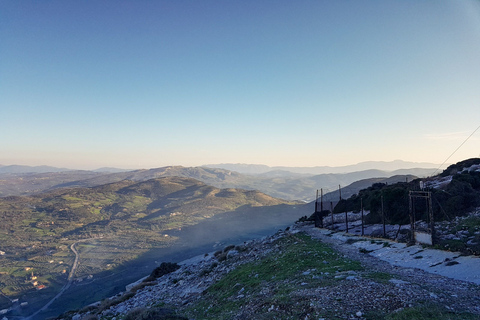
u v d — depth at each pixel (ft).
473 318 29.53
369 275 50.21
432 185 130.93
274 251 102.89
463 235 74.33
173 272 152.46
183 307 71.46
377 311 33.22
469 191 104.42
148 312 53.26
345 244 101.76
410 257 67.92
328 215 202.39
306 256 76.74
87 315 103.04
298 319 35.86
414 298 35.32
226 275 88.84
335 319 32.78
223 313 51.39
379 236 101.40
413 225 83.30
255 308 45.65
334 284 45.73
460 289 41.73
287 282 55.01
